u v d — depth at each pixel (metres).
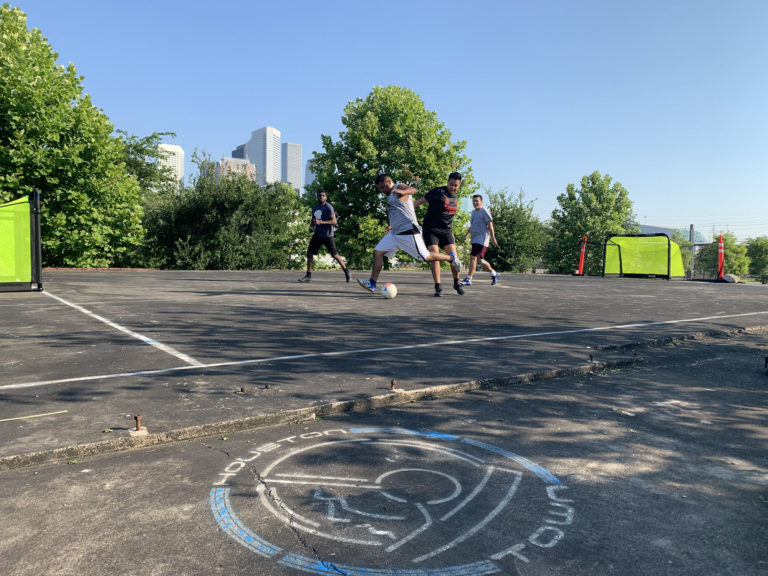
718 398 3.53
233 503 1.98
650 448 2.62
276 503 1.99
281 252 28.42
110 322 5.81
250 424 2.75
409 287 11.27
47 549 1.66
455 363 4.08
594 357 4.43
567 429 2.86
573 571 1.61
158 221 26.48
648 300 9.37
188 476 2.20
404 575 1.58
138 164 32.91
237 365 3.90
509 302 8.60
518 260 38.75
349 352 4.43
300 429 2.77
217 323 5.84
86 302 7.64
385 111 30.48
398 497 2.05
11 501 1.96
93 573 1.55
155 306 7.23
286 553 1.67
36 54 18.11
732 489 2.19
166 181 34.06
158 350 4.40
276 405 2.95
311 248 12.05
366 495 2.06
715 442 2.73
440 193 9.04
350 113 31.08
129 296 8.50
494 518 1.91
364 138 29.23
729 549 1.75
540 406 3.25
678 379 4.01
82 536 1.74
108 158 19.02
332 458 2.40
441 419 2.96
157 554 1.65
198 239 26.94
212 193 27.06
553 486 2.18
